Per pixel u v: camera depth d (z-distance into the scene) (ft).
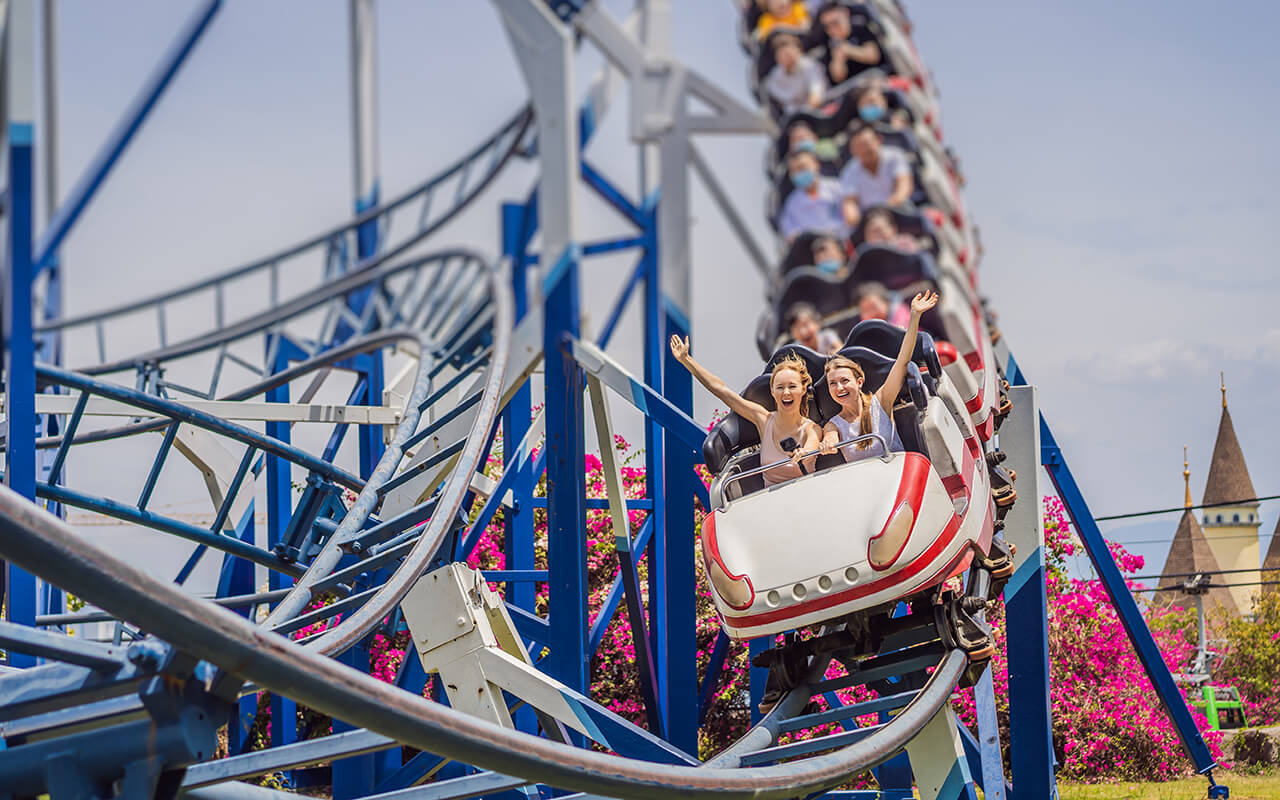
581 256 33.24
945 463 28.45
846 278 58.18
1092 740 57.67
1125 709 58.29
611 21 32.83
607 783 17.33
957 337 35.58
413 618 29.99
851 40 69.41
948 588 28.99
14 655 31.09
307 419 46.60
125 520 38.93
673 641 37.78
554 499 34.27
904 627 29.17
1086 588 61.36
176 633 12.95
